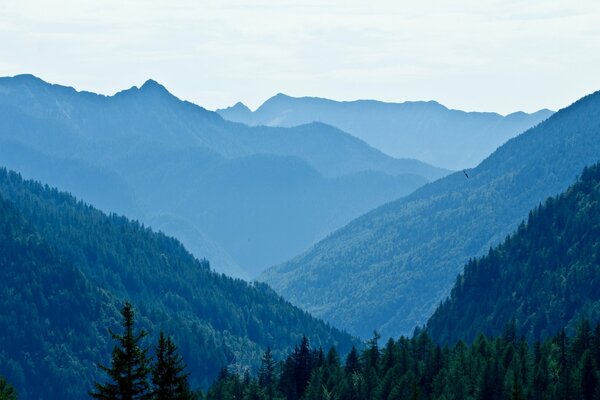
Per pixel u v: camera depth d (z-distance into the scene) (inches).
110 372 4018.2
